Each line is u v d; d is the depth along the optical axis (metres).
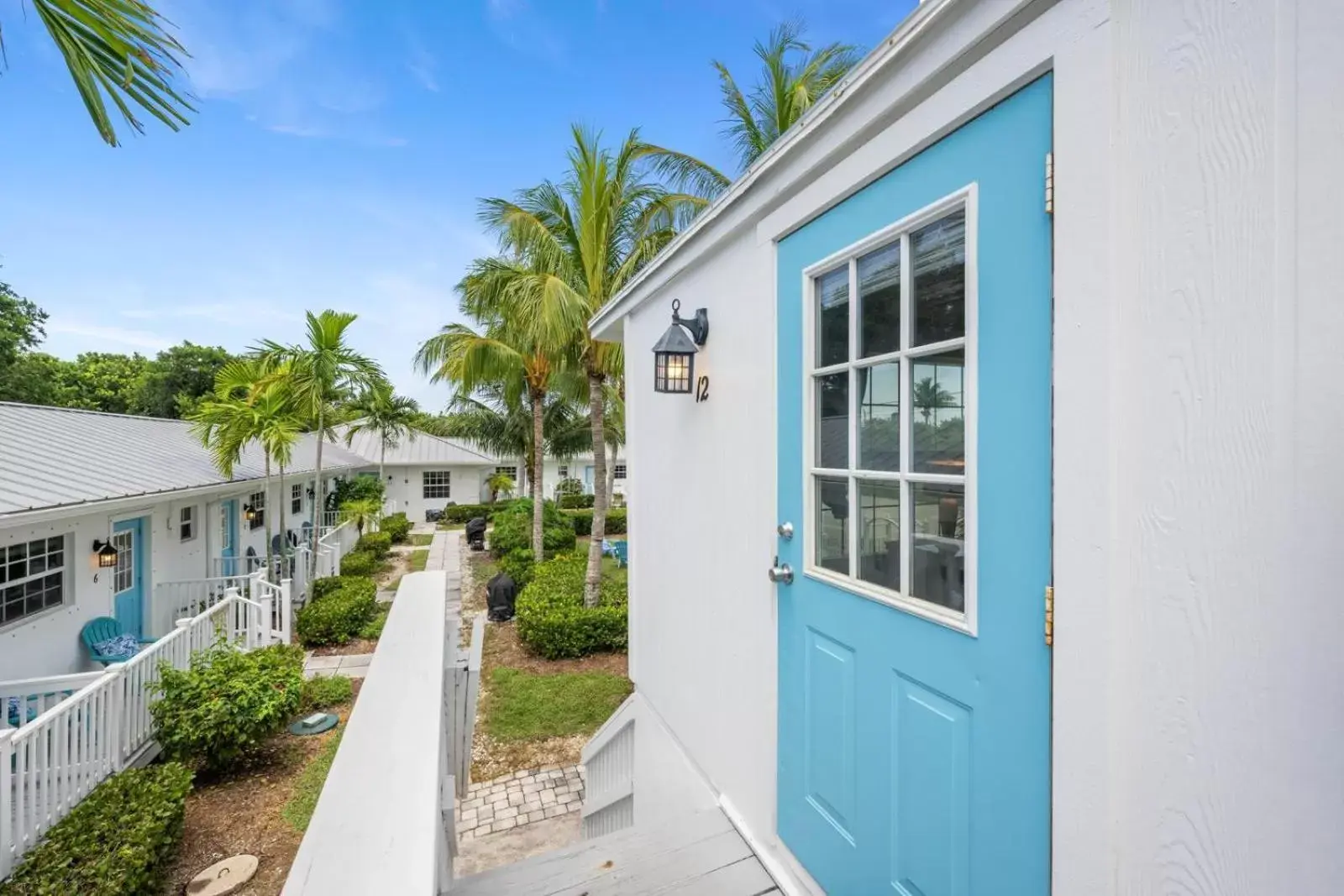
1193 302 0.88
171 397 22.14
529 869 2.04
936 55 1.32
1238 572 0.82
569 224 7.93
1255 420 0.81
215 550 9.04
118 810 3.32
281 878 3.35
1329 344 0.74
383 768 1.04
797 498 1.93
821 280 1.84
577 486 24.17
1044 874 1.10
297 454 12.98
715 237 2.49
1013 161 1.16
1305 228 0.76
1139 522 0.94
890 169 1.50
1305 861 0.75
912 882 1.43
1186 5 0.88
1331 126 0.74
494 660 7.18
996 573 1.20
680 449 2.98
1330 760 0.73
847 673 1.68
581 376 9.42
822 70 8.38
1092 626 1.01
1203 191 0.87
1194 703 0.87
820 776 1.80
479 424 17.34
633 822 3.69
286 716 4.69
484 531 16.45
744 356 2.31
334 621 7.61
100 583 6.12
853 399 1.66
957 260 1.32
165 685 4.39
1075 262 1.04
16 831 3.20
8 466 5.14
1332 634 0.73
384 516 18.52
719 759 2.51
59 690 4.24
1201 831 0.86
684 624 2.93
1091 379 1.01
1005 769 1.18
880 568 1.57
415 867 0.80
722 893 1.93
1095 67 1.00
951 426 1.34
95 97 1.51
